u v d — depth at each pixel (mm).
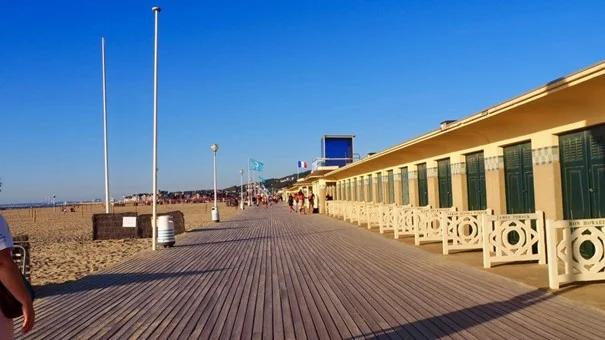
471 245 12289
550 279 7742
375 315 6949
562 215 10547
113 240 22984
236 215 42250
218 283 9977
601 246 7891
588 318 6199
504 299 7441
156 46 17422
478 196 14727
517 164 12531
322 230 22328
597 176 9562
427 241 15367
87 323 7117
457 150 15781
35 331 6758
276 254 14297
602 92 8570
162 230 17906
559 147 10648
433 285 8789
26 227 36906
